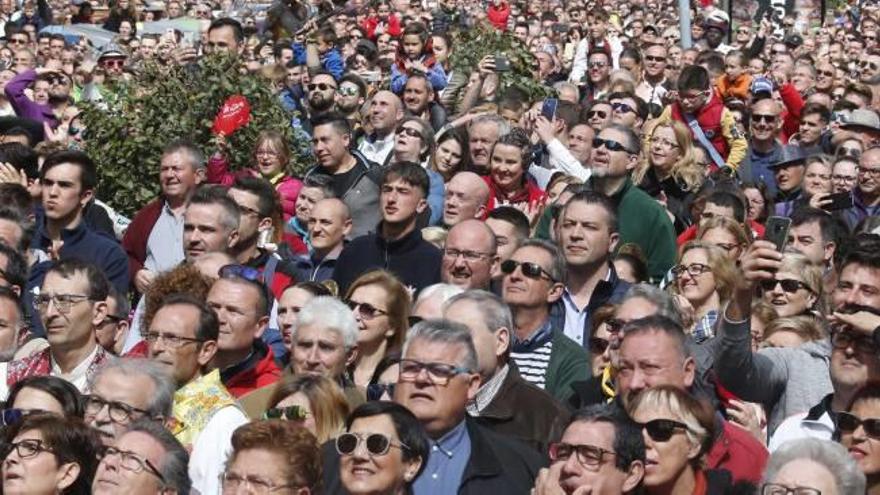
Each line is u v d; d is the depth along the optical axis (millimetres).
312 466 17391
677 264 27109
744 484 18562
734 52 48969
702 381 22375
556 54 61656
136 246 32281
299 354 22203
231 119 37188
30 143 39000
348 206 33844
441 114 43188
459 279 25875
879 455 19031
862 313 20469
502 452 19531
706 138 40531
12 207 29484
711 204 30391
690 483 18234
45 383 20234
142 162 37219
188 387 21391
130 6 70688
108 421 19859
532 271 24047
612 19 78188
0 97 47719
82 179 30422
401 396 19188
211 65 37656
